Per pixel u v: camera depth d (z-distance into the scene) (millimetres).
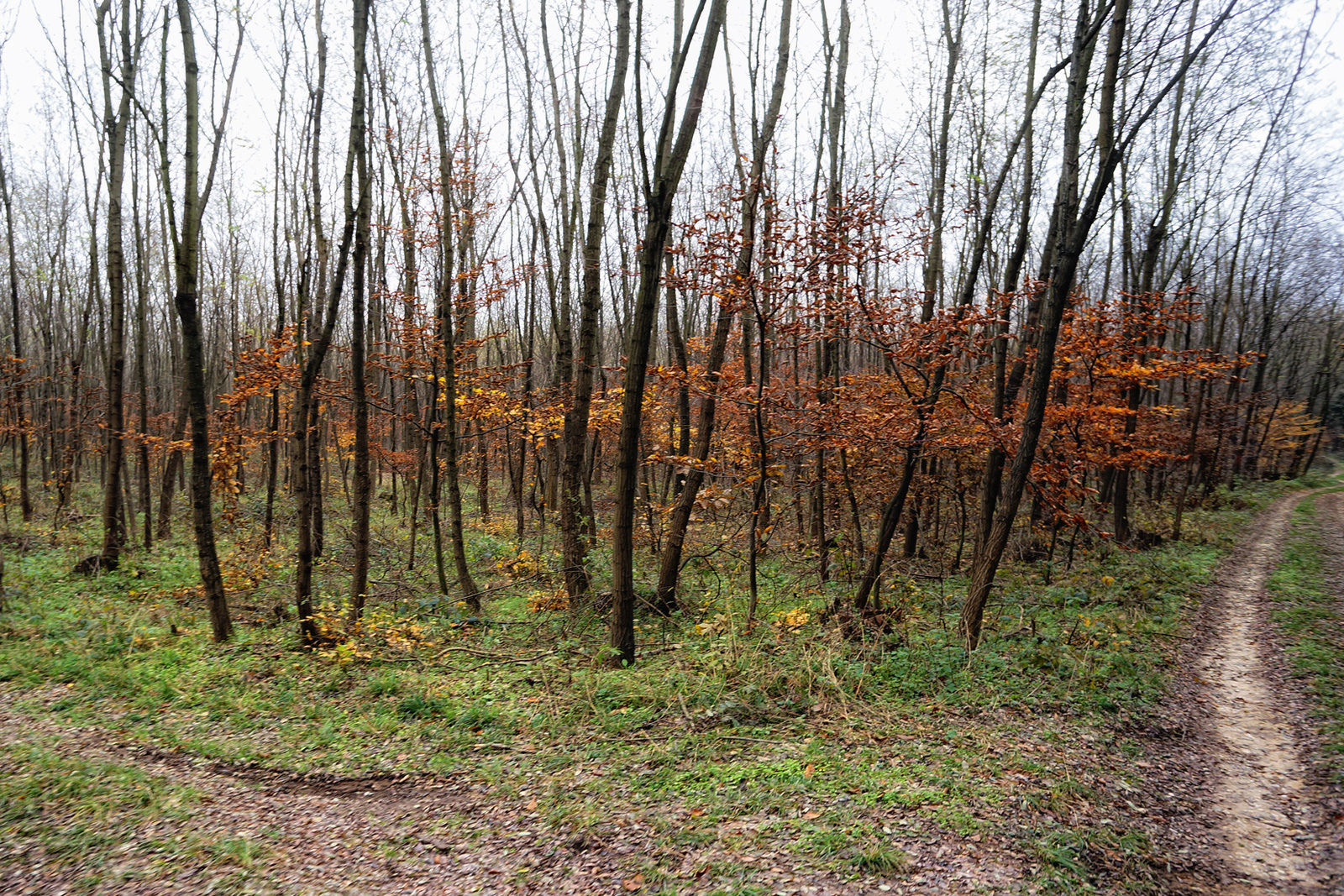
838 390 10664
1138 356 12570
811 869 4355
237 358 14328
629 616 8242
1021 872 4281
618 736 6480
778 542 15211
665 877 4383
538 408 15203
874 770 5594
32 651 8812
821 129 14344
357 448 10070
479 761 6184
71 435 23000
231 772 6070
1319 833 4961
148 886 4324
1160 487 24672
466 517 20984
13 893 4191
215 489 15422
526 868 4590
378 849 4855
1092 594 11508
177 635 9641
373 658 8672
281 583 13031
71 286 25359
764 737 6305
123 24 10867
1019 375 11570
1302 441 35938
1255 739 6652
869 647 8344
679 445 14875
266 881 4438
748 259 9508
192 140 8695
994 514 11164
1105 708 6988
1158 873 4465
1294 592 11664
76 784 5461
